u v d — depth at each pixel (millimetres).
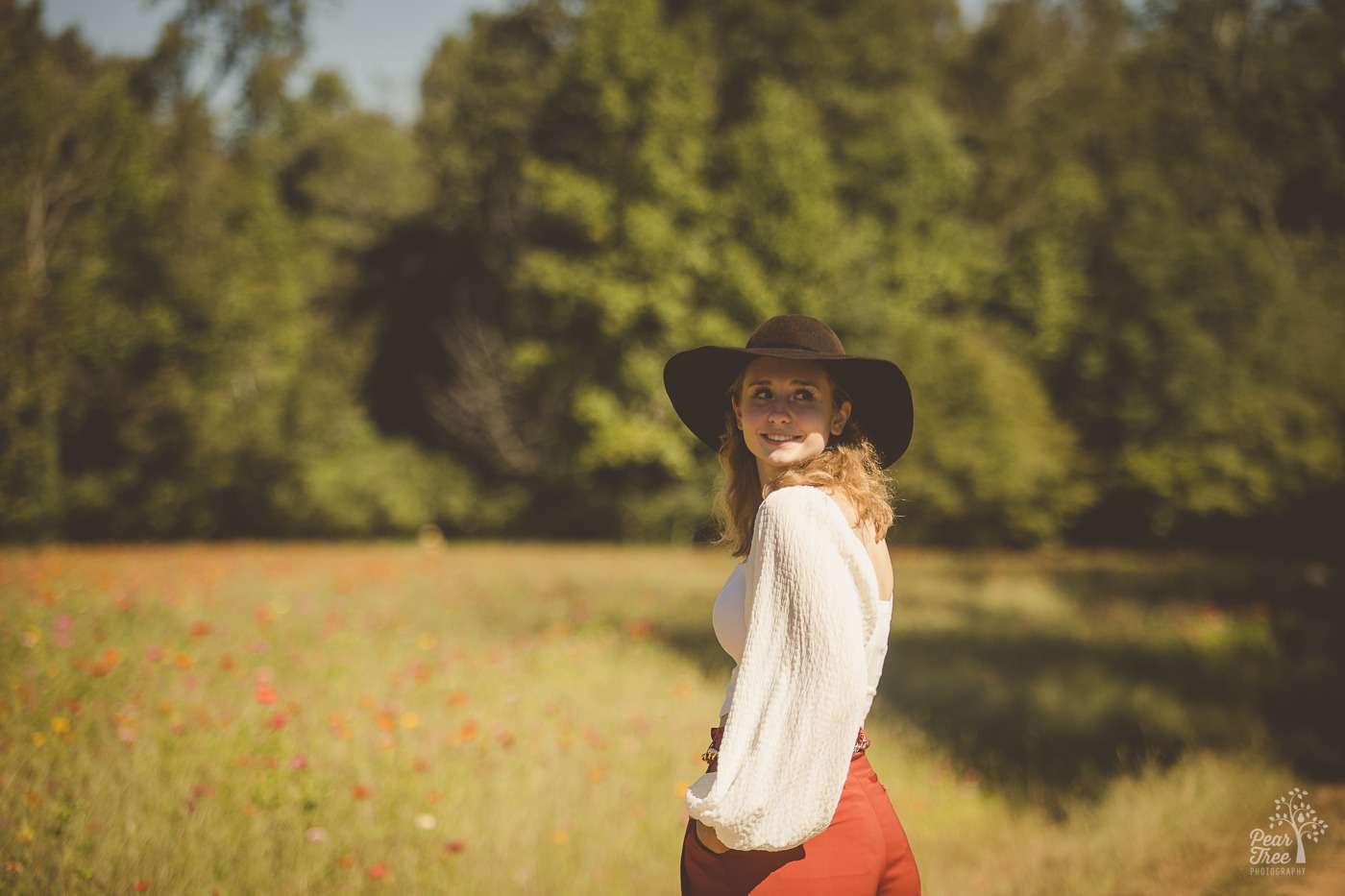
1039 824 5438
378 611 9336
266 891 3467
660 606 11562
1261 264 26125
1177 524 24922
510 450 28766
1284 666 9383
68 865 3426
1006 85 35500
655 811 4770
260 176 28328
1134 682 8836
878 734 6629
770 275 24781
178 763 4422
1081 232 28891
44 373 19984
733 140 25812
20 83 20812
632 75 25250
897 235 27906
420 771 4719
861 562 1739
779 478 1911
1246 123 31125
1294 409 24281
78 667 5613
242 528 24438
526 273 26969
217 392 24188
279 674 6293
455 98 30547
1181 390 25031
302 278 29344
